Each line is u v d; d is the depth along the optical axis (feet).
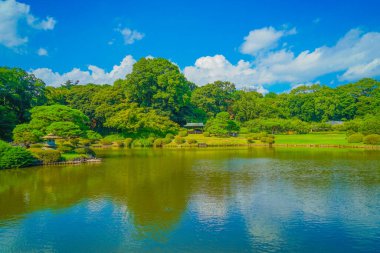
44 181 87.97
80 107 286.87
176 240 45.50
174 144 245.65
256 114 351.05
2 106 168.55
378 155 156.46
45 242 45.14
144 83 306.76
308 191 74.84
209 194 72.08
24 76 202.28
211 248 42.96
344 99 372.79
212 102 370.94
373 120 235.81
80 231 49.14
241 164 125.08
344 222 52.60
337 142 236.84
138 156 162.20
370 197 68.69
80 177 94.17
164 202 65.16
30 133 124.77
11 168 112.16
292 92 422.41
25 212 58.59
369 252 41.70
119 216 56.18
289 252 41.70
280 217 55.31
